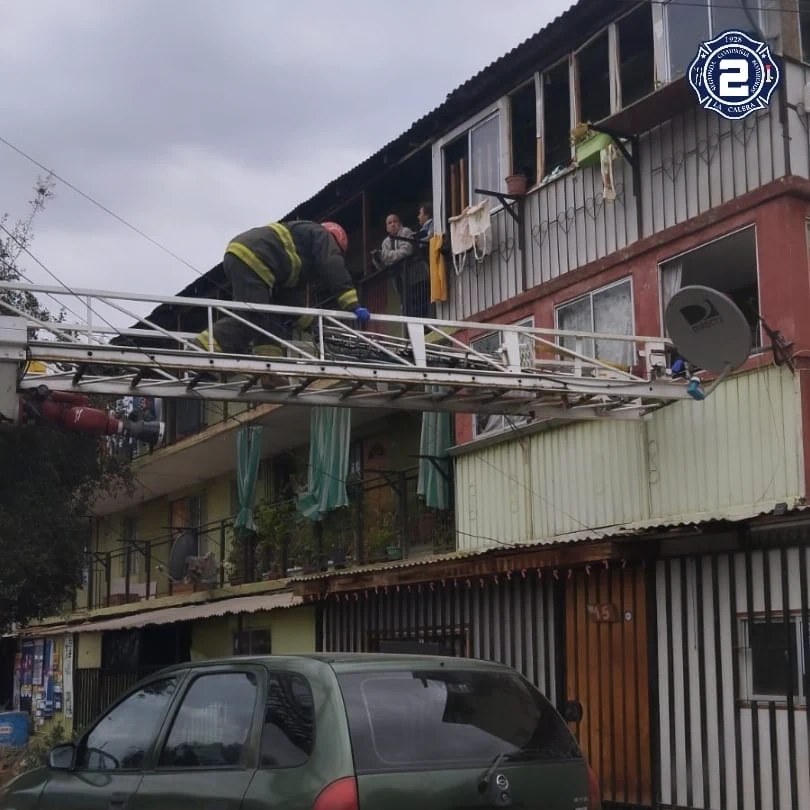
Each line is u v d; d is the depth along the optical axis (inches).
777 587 398.3
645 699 443.8
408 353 449.1
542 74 578.9
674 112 489.7
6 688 1272.1
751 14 467.8
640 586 452.1
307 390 426.9
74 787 268.1
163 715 256.1
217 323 432.8
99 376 409.7
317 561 749.9
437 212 647.1
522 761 230.5
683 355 426.0
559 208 559.2
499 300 596.1
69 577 639.1
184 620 772.0
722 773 408.8
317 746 213.5
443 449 634.2
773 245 445.4
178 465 965.8
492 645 531.5
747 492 443.8
